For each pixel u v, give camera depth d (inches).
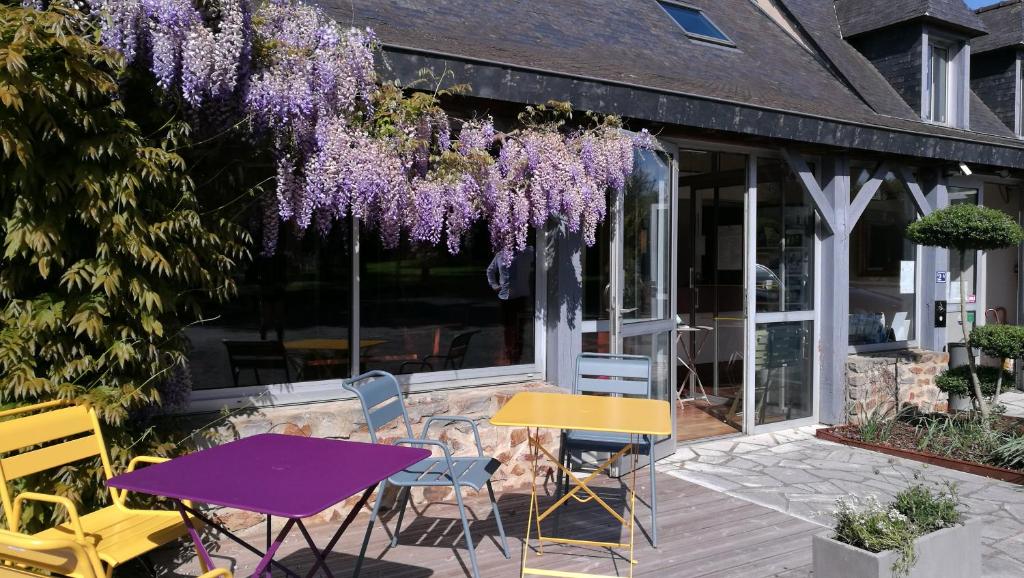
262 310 165.0
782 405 254.8
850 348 273.4
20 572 91.4
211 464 100.1
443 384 190.1
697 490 185.9
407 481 127.7
